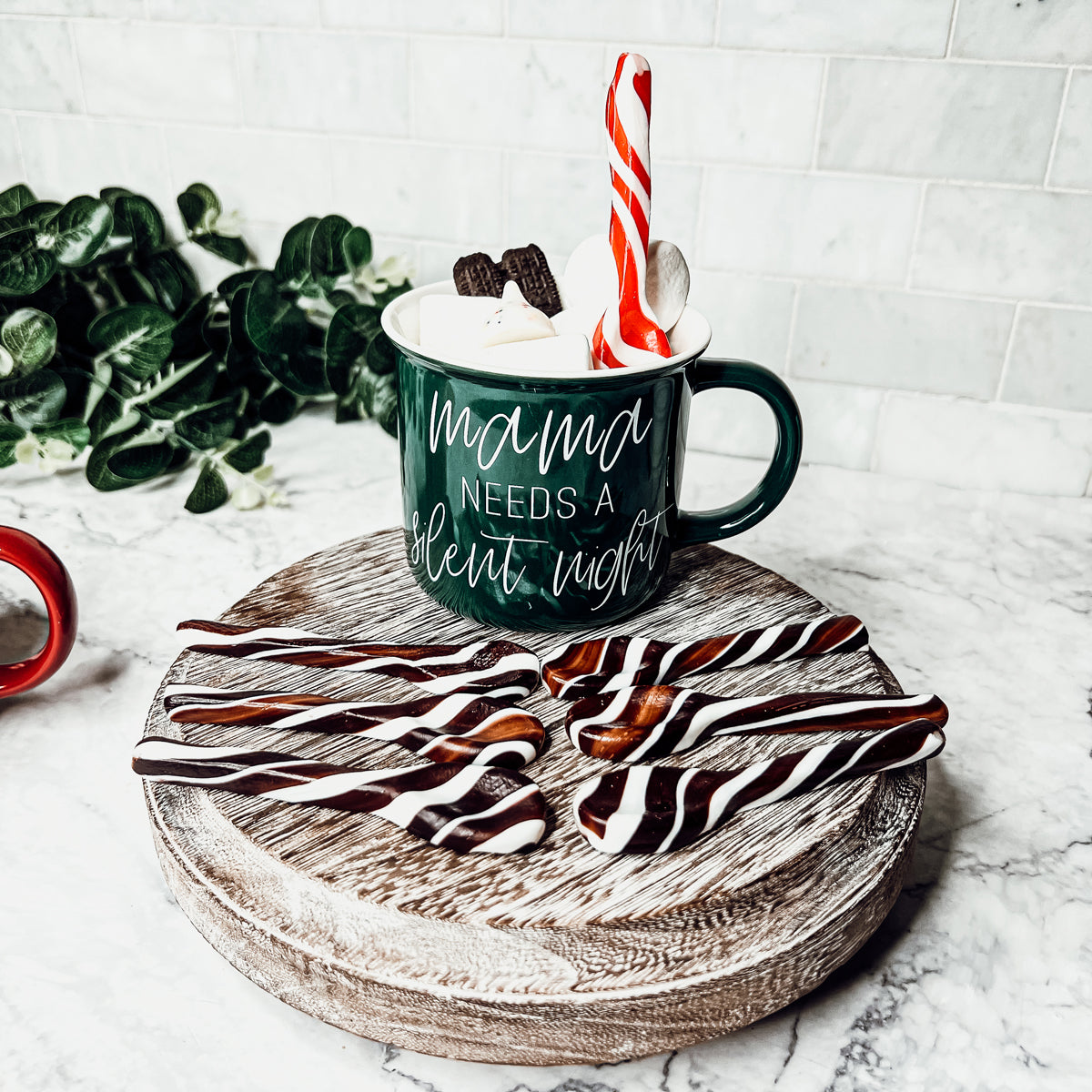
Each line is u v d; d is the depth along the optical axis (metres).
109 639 0.69
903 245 0.84
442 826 0.40
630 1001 0.35
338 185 0.96
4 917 0.48
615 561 0.52
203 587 0.74
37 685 0.59
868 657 0.53
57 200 1.04
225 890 0.39
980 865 0.52
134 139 0.99
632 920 0.37
